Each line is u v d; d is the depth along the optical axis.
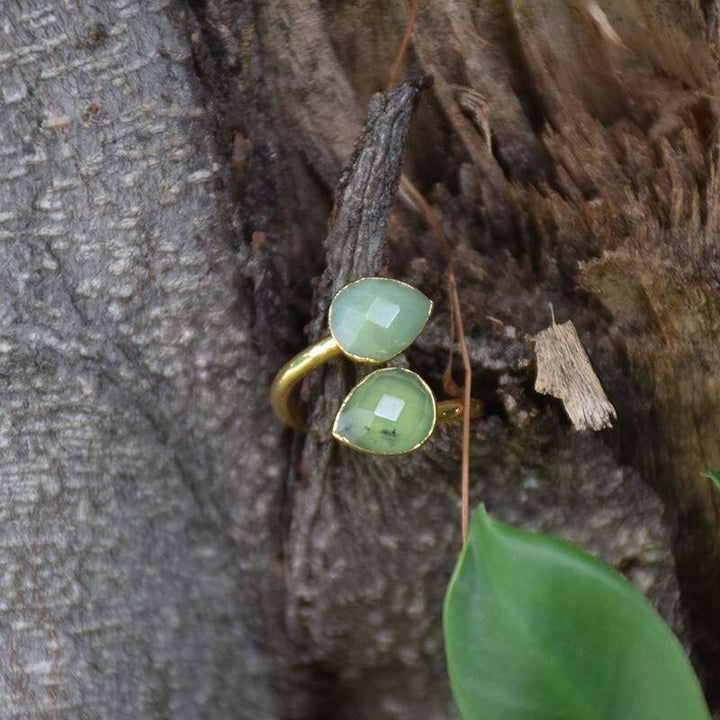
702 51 0.38
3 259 0.38
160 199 0.38
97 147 0.38
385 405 0.38
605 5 0.38
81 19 0.38
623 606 0.35
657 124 0.38
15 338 0.38
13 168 0.38
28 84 0.38
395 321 0.38
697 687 0.35
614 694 0.35
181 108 0.38
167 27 0.38
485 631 0.36
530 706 0.35
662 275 0.38
